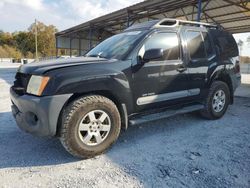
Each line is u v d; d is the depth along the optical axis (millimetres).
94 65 3289
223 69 4973
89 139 3199
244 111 5859
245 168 2945
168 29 4102
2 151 3451
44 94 2949
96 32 25609
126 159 3209
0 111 5738
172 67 4027
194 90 4484
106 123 3357
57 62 3391
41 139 3898
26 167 2994
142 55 3676
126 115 3576
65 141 3051
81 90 3111
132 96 3590
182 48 4223
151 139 3926
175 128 4484
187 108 4453
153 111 3996
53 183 2631
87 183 2625
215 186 2561
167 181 2658
